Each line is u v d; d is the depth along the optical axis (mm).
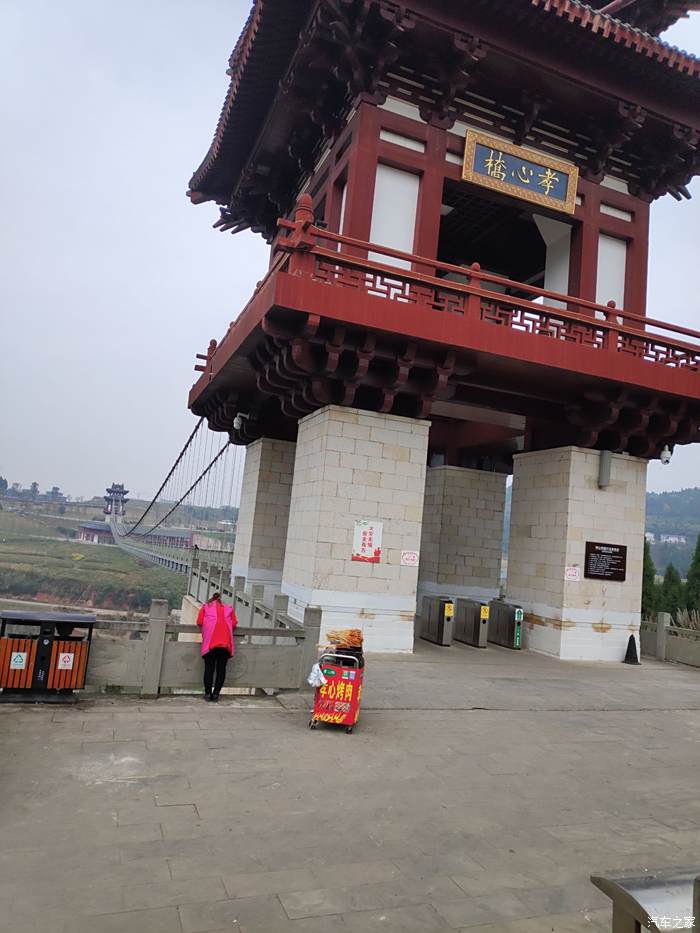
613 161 17781
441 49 14945
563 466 17219
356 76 14898
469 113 16328
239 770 7109
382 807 6477
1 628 8992
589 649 16672
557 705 11367
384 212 15344
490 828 6199
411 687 11641
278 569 20344
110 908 4426
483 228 20891
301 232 12727
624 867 5594
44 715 8367
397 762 7789
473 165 15828
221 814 6023
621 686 13531
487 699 11297
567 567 16688
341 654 8969
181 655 9773
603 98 16062
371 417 14758
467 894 4980
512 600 18469
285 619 11227
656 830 6434
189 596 25531
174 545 63438
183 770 6977
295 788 6770
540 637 17172
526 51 15000
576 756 8625
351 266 13383
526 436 19094
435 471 24094
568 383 15633
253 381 18125
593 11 14352
